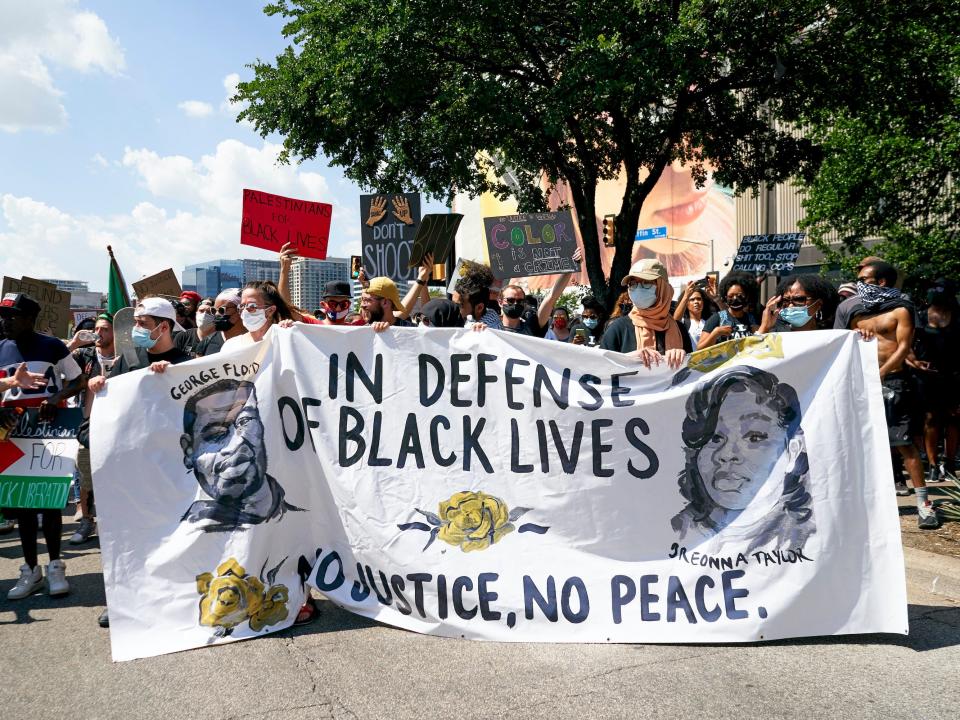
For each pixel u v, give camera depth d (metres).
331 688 3.42
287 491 4.36
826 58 13.61
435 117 15.43
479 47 14.70
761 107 18.69
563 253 7.21
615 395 4.24
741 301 6.62
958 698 3.25
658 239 39.22
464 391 4.38
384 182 16.66
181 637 3.96
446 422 4.36
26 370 4.52
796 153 16.38
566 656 3.75
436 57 14.51
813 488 3.98
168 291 8.99
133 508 4.12
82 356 7.08
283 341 4.48
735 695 3.30
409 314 6.52
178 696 3.38
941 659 3.64
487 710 3.20
